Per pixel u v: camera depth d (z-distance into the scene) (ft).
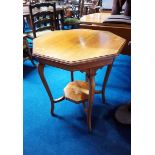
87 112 4.60
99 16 7.07
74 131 4.74
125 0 6.38
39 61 4.13
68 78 7.39
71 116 5.26
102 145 4.32
